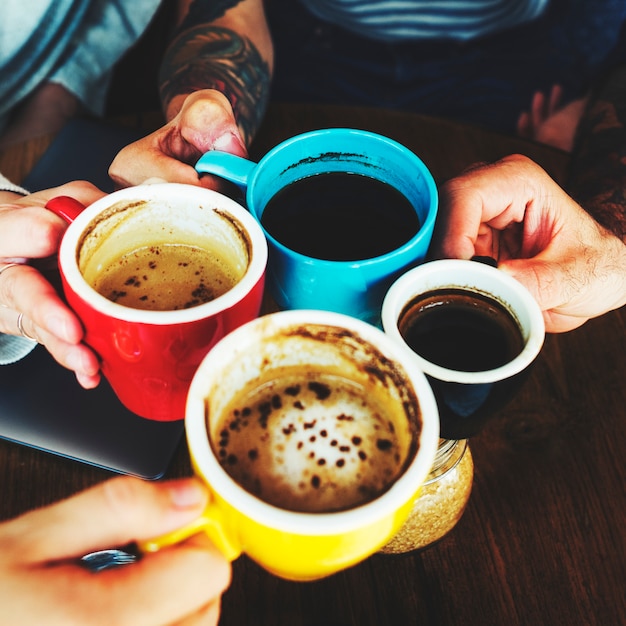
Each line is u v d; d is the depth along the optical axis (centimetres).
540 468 49
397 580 45
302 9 94
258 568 46
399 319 39
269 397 35
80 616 32
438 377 35
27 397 50
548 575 45
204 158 44
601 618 44
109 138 65
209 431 31
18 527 34
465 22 91
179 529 32
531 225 53
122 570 33
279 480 33
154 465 48
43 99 95
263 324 34
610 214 60
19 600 32
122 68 114
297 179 46
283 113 70
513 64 96
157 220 40
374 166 46
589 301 52
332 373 35
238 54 73
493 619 44
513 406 52
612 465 49
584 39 93
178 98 66
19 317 48
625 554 46
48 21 85
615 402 52
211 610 35
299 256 39
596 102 75
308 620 44
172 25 94
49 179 62
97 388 51
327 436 34
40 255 45
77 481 48
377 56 96
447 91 98
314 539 29
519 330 39
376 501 29
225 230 40
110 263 41
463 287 40
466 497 45
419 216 44
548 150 68
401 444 33
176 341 36
